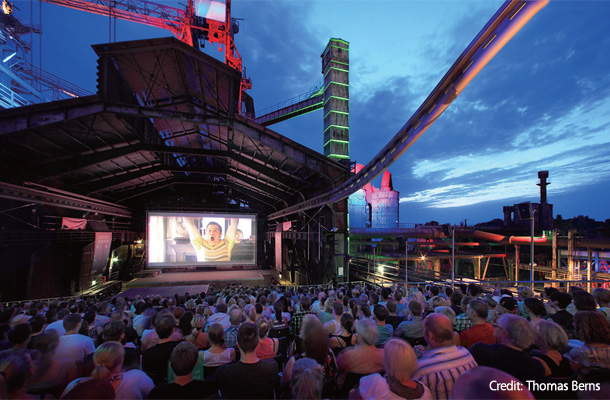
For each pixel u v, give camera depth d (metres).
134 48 15.50
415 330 3.67
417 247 36.12
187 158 32.28
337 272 20.72
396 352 1.91
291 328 5.18
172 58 16.58
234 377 2.42
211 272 34.50
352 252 37.75
